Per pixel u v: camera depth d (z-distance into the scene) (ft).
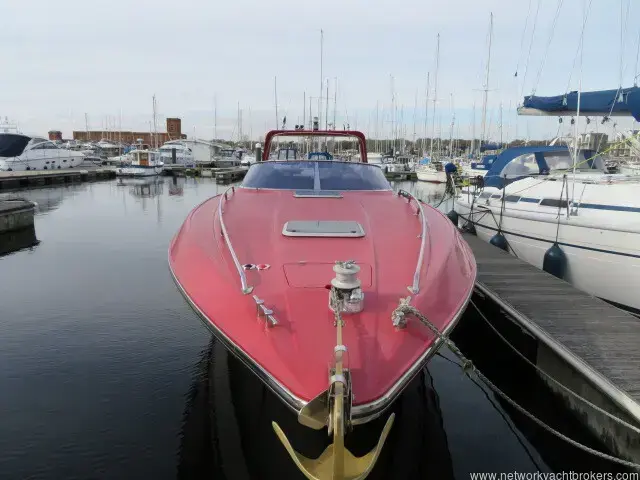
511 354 15.88
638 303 18.11
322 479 6.97
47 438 10.96
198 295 9.49
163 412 12.08
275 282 9.13
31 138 101.86
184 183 97.19
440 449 11.13
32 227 38.86
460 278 10.22
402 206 13.56
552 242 21.20
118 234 37.04
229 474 9.95
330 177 15.40
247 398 12.68
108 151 191.42
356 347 7.73
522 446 11.35
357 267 8.33
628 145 24.70
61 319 18.37
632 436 10.03
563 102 26.58
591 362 11.93
